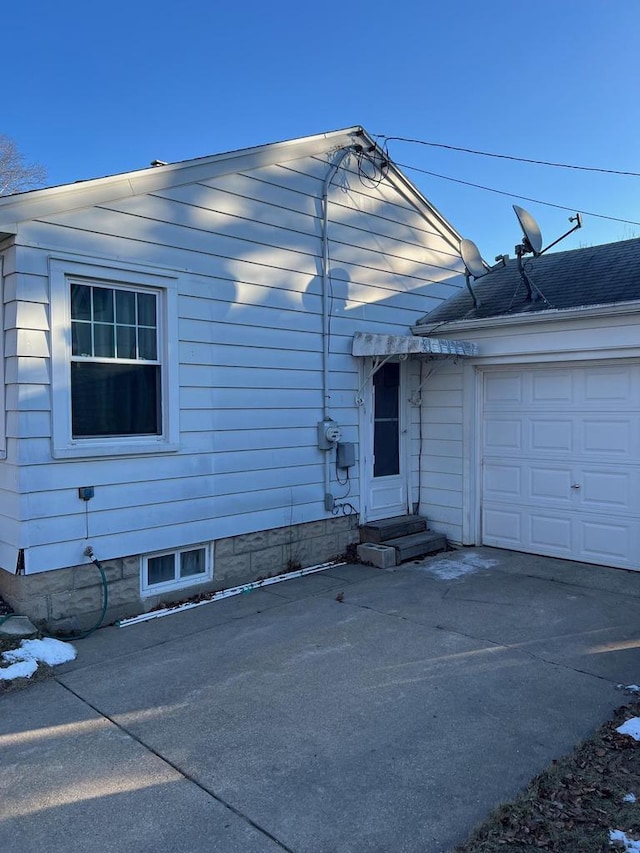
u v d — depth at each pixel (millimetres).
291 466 7148
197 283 6133
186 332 6047
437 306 9242
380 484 8375
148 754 3412
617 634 5164
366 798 3010
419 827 2801
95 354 5441
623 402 7035
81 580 5379
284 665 4582
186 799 3014
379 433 8414
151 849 2678
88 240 5301
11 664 4453
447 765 3281
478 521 8359
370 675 4395
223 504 6457
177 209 5941
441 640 5047
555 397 7586
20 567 5020
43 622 5141
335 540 7715
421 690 4156
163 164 6402
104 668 4590
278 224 6934
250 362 6672
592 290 7387
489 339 7922
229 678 4375
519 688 4180
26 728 3709
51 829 2805
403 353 7430
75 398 5332
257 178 6684
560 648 4875
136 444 5664
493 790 3062
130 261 5574
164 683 4309
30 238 4949
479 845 2666
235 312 6504
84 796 3041
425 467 8836
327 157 7527
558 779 3125
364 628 5340
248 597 6305
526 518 7914
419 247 8938
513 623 5434
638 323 6652
